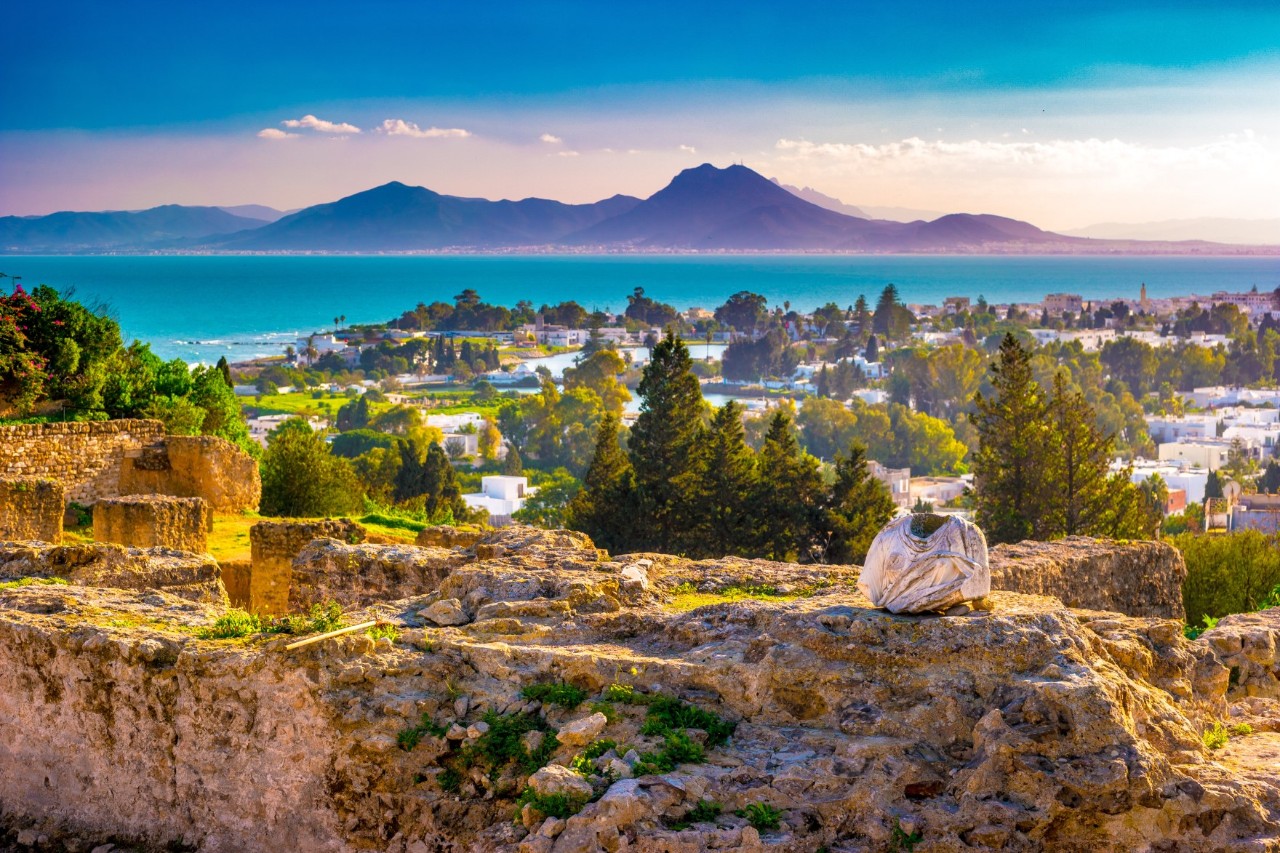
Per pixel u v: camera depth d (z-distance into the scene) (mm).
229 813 12031
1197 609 28844
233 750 11984
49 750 13023
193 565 17391
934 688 10734
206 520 26547
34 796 13133
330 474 41375
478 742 11227
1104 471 44094
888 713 10734
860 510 45500
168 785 12344
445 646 12188
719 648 11773
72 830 12758
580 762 10672
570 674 11703
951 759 10477
